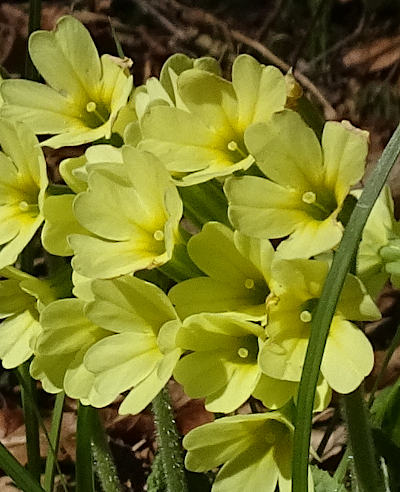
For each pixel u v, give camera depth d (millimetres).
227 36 480
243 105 202
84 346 210
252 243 194
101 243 200
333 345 188
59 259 250
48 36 226
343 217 191
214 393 195
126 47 503
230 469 200
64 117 225
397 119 464
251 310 196
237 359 198
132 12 524
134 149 195
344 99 477
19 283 220
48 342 208
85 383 209
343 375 185
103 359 200
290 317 193
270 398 193
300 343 192
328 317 182
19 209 221
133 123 208
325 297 182
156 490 277
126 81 217
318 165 190
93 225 201
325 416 327
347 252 182
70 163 213
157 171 195
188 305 196
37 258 348
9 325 227
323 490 252
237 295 198
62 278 221
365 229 206
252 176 191
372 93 473
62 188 218
